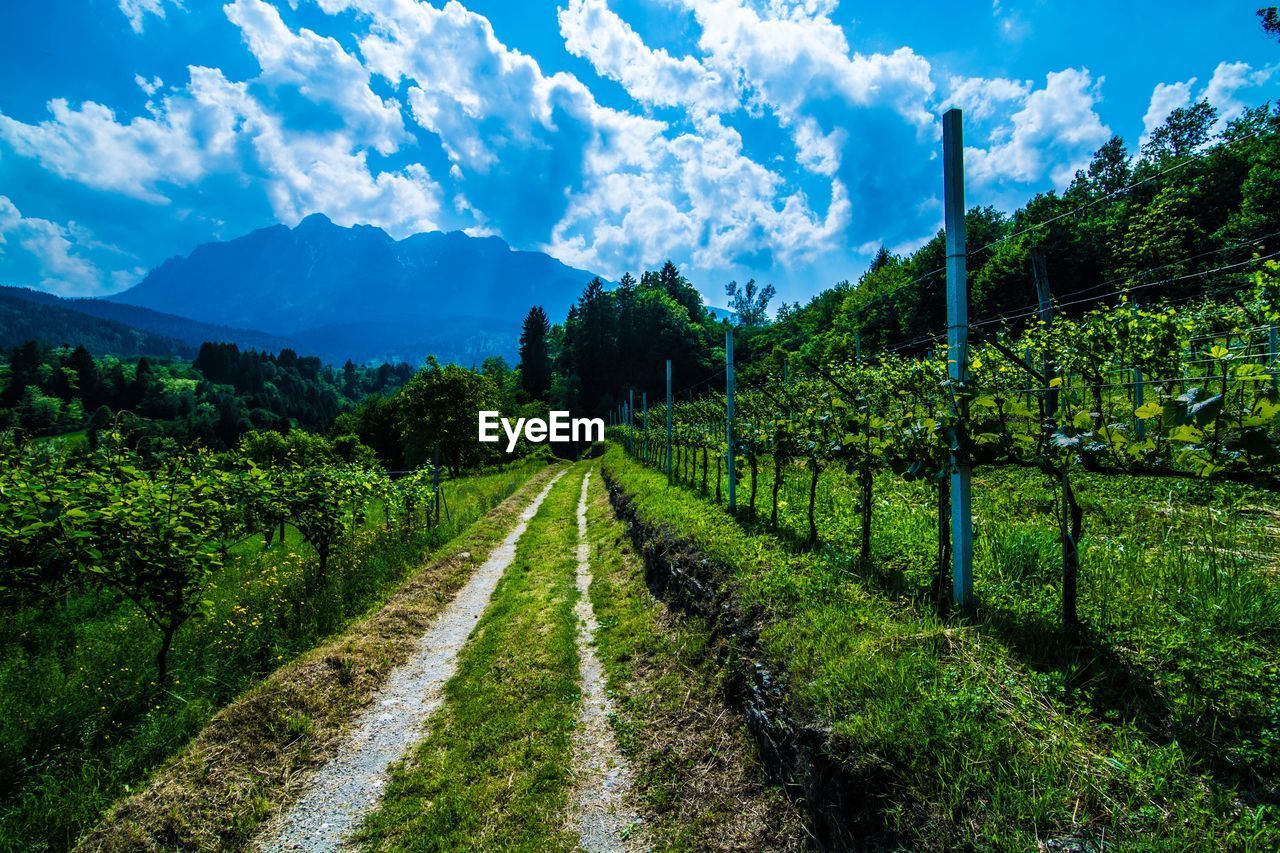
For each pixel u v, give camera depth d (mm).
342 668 5766
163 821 3695
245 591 7582
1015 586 4113
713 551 6277
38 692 4855
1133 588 3770
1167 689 2736
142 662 5539
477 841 3602
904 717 2791
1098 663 3008
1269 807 2021
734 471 8672
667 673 5301
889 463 4664
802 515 7309
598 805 3881
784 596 4641
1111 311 8469
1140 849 1950
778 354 34906
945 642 3471
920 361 6105
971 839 2195
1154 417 2771
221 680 5480
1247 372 2498
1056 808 2191
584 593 8438
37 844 3523
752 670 4098
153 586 5121
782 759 3365
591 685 5566
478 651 6484
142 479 5406
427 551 11000
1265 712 2441
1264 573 3793
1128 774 2277
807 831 3020
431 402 33406
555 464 44406
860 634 3738
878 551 5352
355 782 4316
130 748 4406
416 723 5145
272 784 4266
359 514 10812
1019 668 3109
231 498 7359
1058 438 3098
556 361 83062
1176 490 6195
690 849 3340
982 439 3674
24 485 4633
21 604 5219
